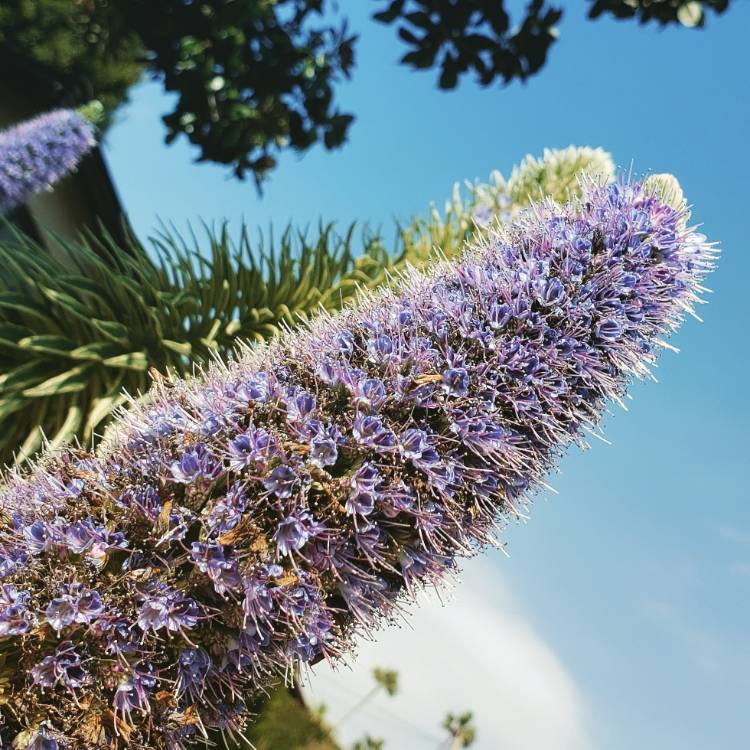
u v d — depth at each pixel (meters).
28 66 1.14
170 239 0.58
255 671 0.23
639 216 0.25
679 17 0.60
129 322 0.55
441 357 0.24
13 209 1.02
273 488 0.22
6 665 0.21
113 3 0.76
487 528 0.25
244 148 0.81
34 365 0.52
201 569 0.21
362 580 0.23
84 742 0.21
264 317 0.57
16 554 0.22
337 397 0.23
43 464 0.24
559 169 0.59
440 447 0.23
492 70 0.64
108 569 0.22
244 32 0.75
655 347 0.27
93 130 1.06
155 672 0.21
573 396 0.25
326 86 0.76
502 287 0.25
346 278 0.59
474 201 0.61
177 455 0.23
